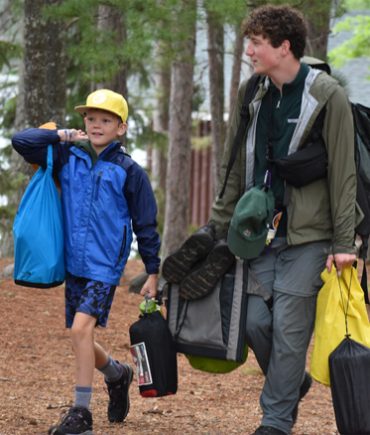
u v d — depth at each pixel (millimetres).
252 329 7551
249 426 8977
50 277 7594
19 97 21438
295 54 7289
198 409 9875
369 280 17594
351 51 27719
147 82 28750
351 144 7270
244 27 7402
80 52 15938
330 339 7250
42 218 7598
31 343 13109
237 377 11961
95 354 8141
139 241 7777
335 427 9250
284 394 7492
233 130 7766
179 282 7762
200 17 15328
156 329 7750
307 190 7414
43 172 7773
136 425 8641
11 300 15594
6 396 9984
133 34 15648
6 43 19094
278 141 7430
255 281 7562
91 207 7617
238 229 7297
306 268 7438
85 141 7754
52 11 15891
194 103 32656
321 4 15906
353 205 7273
